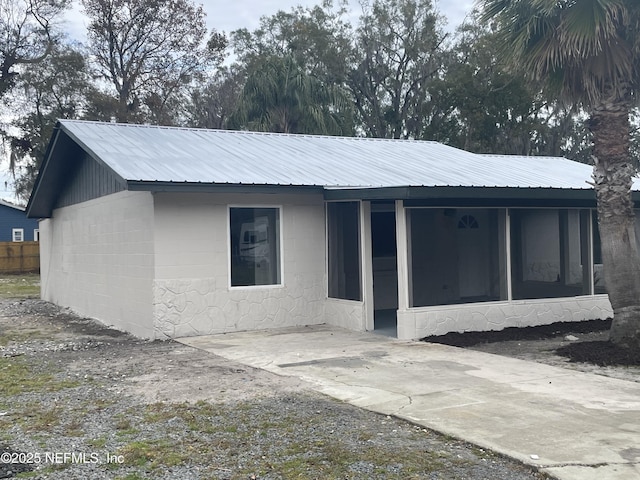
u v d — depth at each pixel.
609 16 9.13
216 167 12.84
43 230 21.31
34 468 5.32
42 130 38.06
